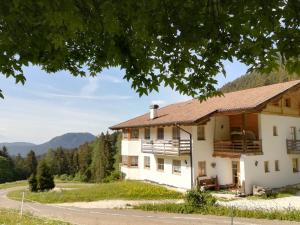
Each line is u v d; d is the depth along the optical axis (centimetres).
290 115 3091
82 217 1955
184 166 3009
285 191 2731
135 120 3959
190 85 745
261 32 556
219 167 2964
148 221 1792
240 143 2805
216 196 2597
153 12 530
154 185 3109
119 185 3161
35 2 461
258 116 2856
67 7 427
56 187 5203
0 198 3672
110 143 9012
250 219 1800
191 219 1825
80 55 755
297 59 524
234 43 596
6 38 539
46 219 1706
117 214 2066
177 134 3141
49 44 567
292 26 513
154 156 3428
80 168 10225
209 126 3016
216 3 516
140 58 658
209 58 662
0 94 635
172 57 688
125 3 489
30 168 11288
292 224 1647
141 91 702
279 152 2938
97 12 495
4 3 471
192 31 566
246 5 508
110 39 611
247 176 2677
